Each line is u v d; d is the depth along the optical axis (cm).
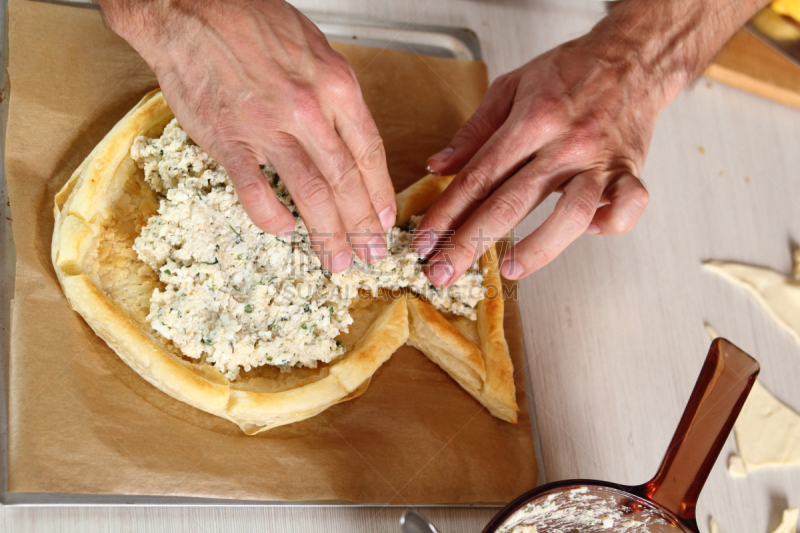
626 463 110
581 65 108
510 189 102
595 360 113
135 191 104
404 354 107
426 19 121
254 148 96
